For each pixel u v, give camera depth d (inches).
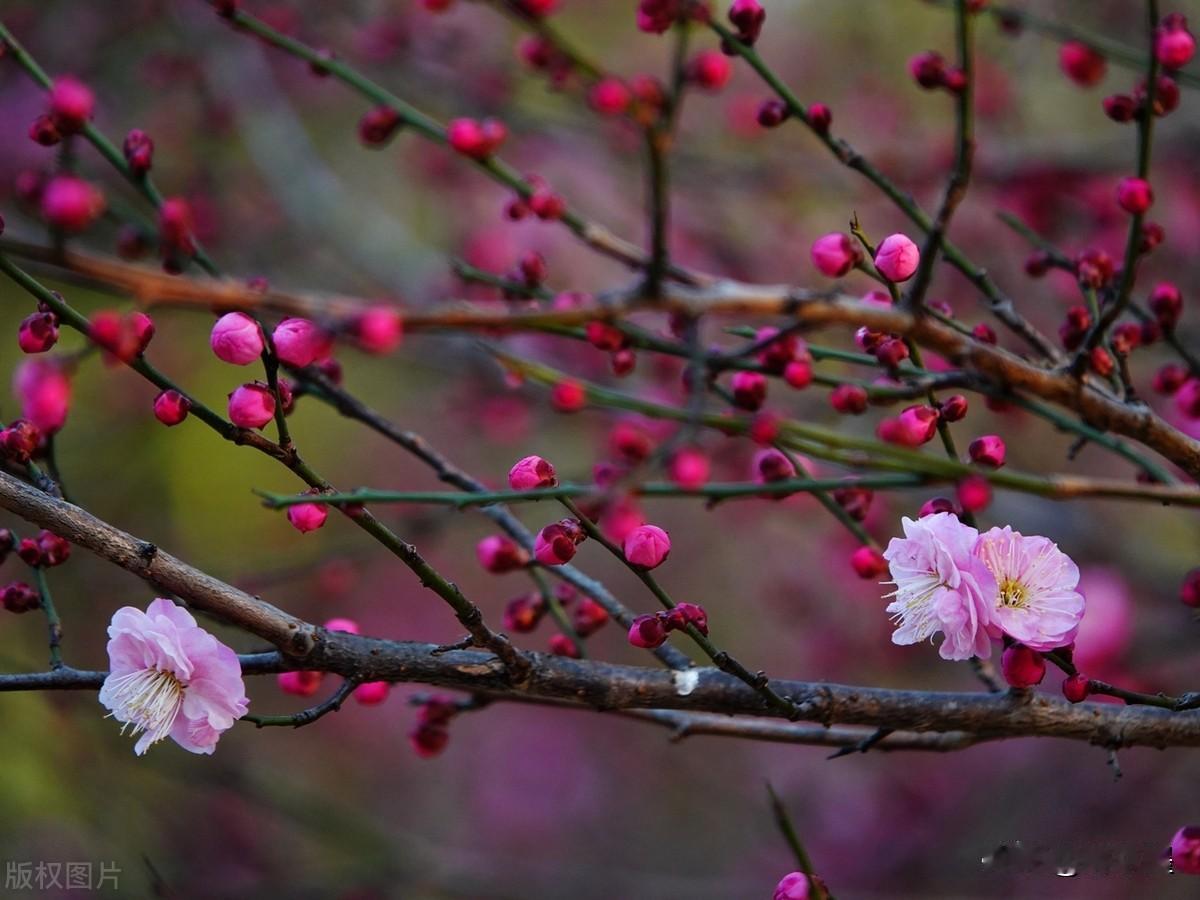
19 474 86.7
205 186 201.8
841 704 84.3
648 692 84.3
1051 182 180.5
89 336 68.8
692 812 233.6
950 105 229.1
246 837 205.0
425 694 95.7
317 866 206.5
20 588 85.5
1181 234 194.7
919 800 213.5
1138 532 209.6
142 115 215.3
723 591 246.4
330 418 252.5
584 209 230.8
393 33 188.4
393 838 187.5
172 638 78.2
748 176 197.8
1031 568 80.4
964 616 78.2
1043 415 86.0
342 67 98.3
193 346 234.1
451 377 206.8
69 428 222.5
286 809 178.9
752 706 84.1
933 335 76.0
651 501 250.4
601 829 237.5
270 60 228.1
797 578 229.3
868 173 91.4
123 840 193.8
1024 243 190.4
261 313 100.5
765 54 241.0
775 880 213.2
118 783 185.3
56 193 56.1
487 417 190.4
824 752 232.1
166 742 184.2
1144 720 85.0
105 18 210.5
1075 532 185.8
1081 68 116.0
